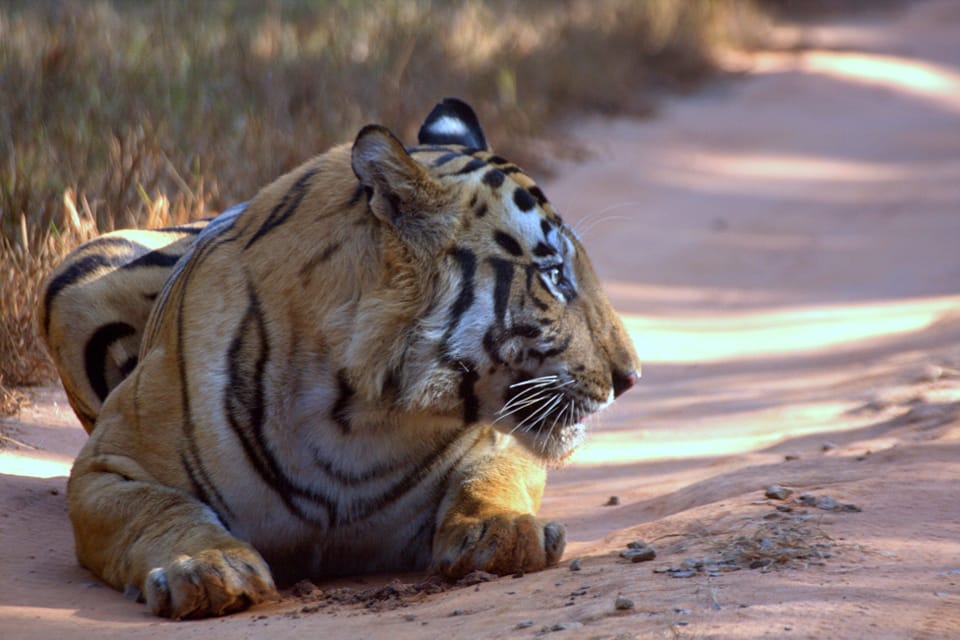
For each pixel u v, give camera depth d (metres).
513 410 8.37
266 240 8.36
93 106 18.58
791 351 16.67
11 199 14.45
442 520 8.39
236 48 24.05
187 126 19.19
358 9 29.62
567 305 8.45
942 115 35.31
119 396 8.71
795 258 23.20
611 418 14.05
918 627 5.74
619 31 34.69
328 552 8.66
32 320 12.98
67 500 9.18
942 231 24.19
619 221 24.64
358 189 8.24
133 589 7.80
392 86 24.17
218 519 8.16
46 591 7.84
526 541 7.85
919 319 17.25
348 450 8.29
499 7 33.72
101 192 15.40
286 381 8.12
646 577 6.93
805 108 34.69
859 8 49.78
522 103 28.09
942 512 7.86
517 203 8.38
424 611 6.93
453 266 8.10
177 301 8.70
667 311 19.77
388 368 8.01
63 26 21.94
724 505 8.38
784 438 11.92
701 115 32.84
